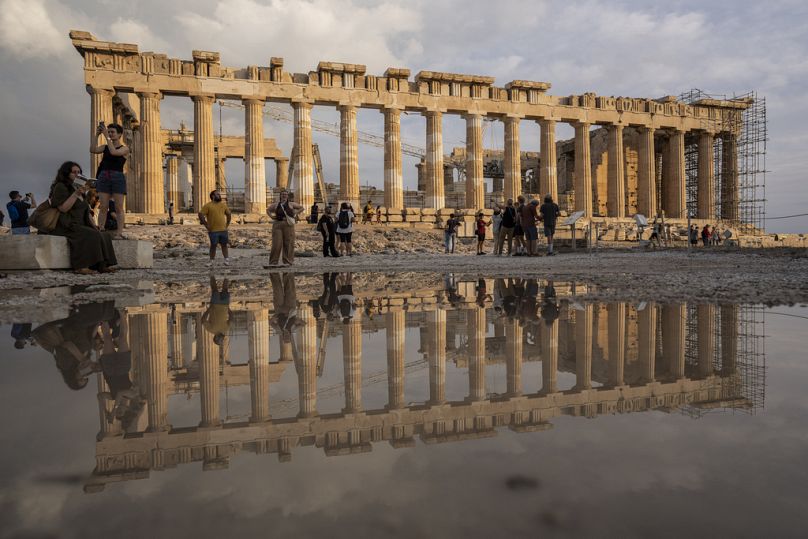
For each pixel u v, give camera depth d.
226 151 52.69
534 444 1.22
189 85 35.53
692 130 46.97
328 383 1.98
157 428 1.39
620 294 5.47
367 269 12.36
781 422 1.37
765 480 0.97
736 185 48.12
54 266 9.90
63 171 10.18
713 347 2.65
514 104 41.94
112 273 10.53
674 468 1.03
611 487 0.93
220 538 0.72
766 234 47.34
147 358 2.54
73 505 0.86
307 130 38.00
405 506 0.85
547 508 0.84
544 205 22.16
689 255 18.77
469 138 41.50
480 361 2.40
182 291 6.69
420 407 1.62
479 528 0.76
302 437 1.31
